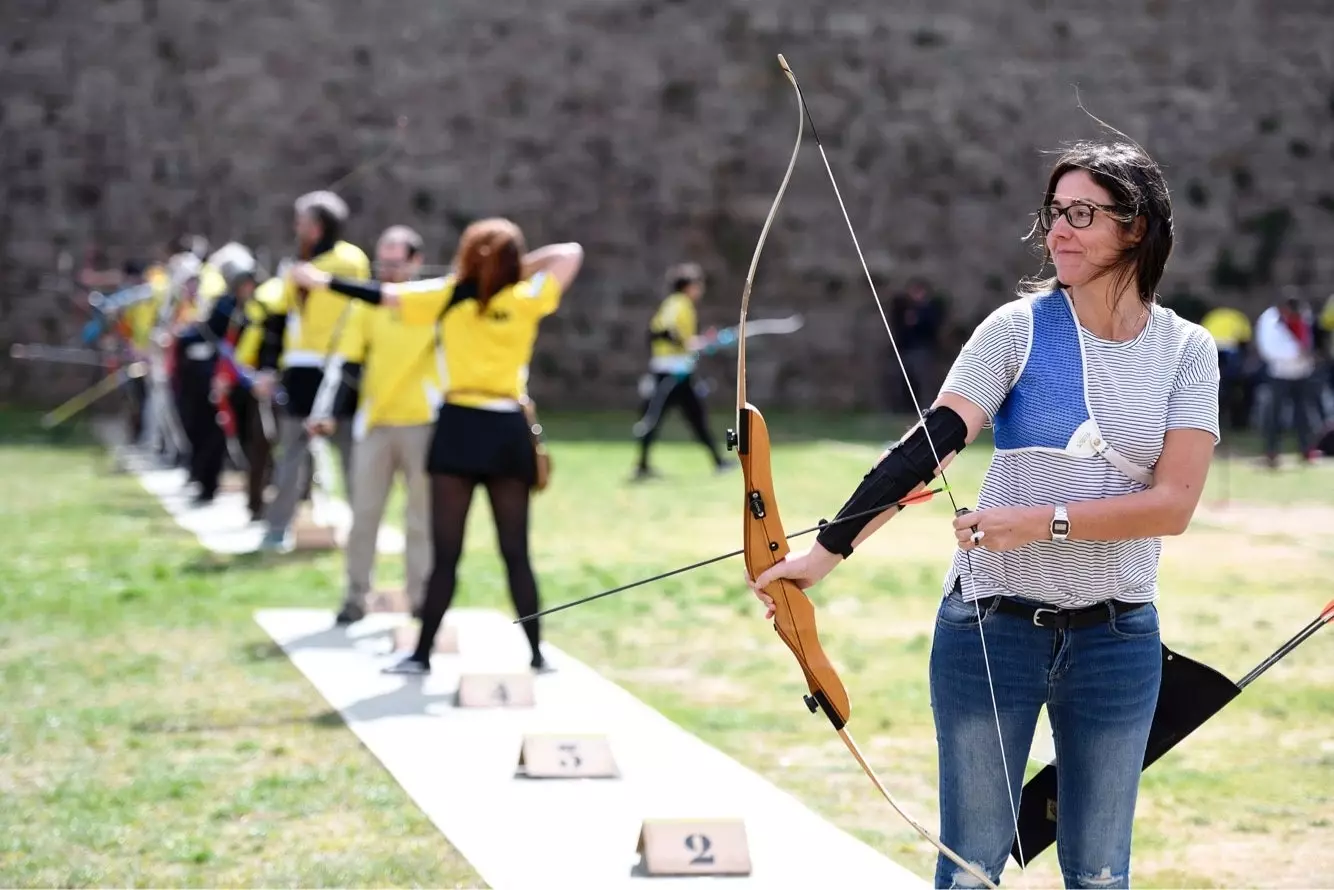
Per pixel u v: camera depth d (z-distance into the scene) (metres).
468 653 22.20
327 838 14.34
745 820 14.83
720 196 71.38
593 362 71.00
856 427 64.06
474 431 20.03
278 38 68.06
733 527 35.94
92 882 13.18
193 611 24.98
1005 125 72.81
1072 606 9.09
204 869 13.52
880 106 72.19
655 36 70.88
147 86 67.12
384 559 30.75
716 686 21.02
